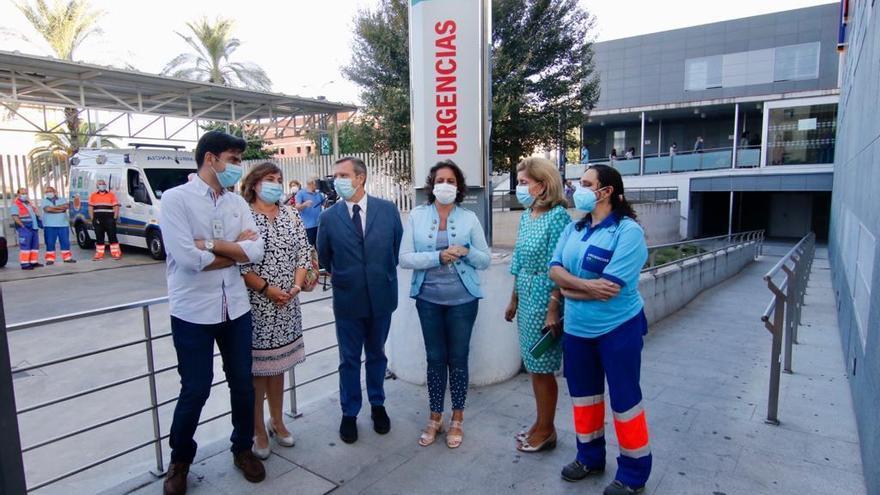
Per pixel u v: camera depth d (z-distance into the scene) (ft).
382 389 12.50
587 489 9.95
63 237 42.11
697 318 26.03
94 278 36.22
